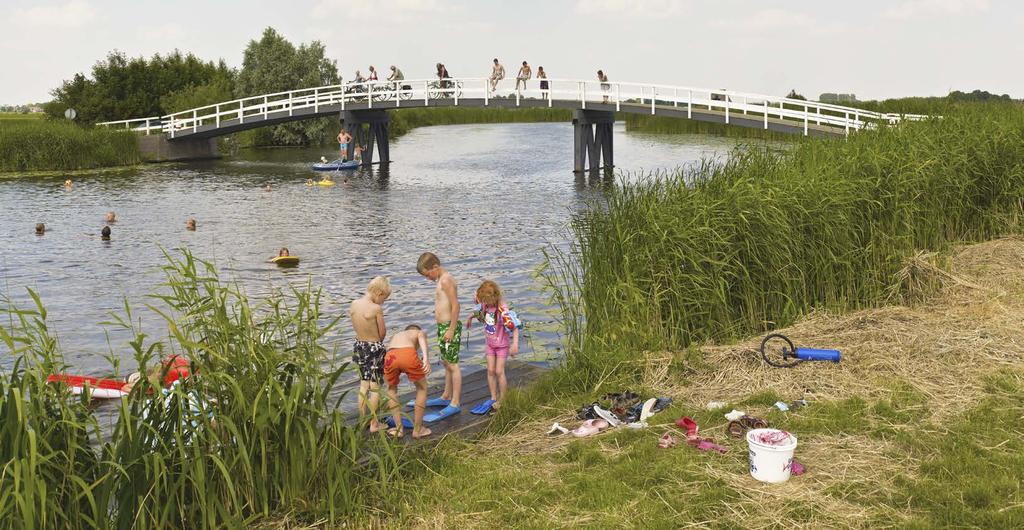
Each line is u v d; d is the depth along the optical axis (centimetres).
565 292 1353
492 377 736
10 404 427
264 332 555
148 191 3159
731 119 3456
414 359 655
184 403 484
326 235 2098
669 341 830
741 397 681
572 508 502
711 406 664
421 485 552
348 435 543
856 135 1462
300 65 6525
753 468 528
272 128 6431
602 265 891
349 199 2920
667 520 477
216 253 1836
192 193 3097
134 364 1015
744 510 486
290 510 515
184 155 4906
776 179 1062
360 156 4544
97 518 449
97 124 4812
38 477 423
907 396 645
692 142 5512
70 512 445
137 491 468
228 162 4781
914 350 734
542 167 4353
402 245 1942
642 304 832
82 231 2147
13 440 425
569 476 552
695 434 602
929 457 542
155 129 5059
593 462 577
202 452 491
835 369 710
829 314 879
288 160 4978
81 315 1274
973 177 1241
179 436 461
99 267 1670
